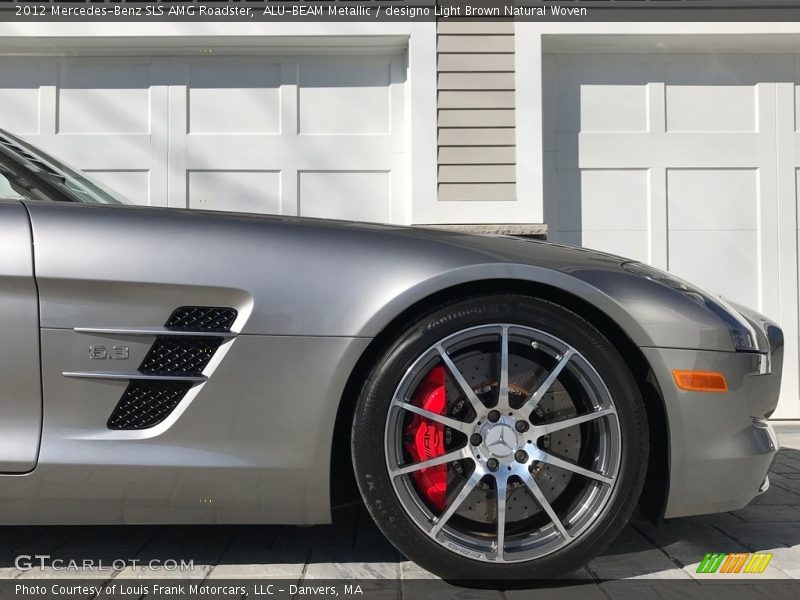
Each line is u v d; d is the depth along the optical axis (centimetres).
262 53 420
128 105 420
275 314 163
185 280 162
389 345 165
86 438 159
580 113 427
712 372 171
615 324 174
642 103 428
